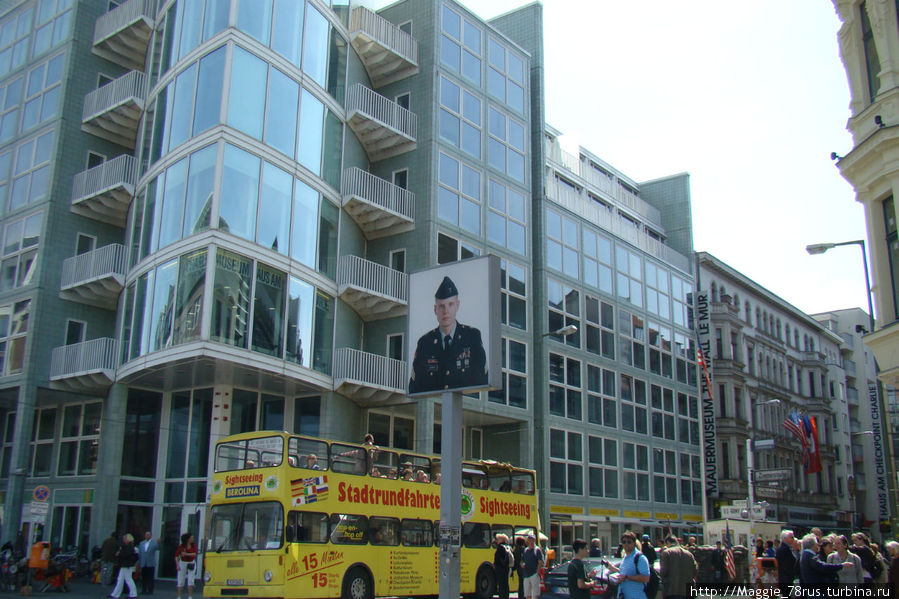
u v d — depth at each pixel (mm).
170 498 26766
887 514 64250
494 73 37000
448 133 33250
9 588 22047
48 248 29609
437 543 21172
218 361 23219
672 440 45594
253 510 17594
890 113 16359
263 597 16719
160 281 25047
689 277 51938
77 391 28250
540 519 34156
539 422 35344
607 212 45625
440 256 31312
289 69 27172
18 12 35438
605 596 20938
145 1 30844
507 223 35750
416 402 29219
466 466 23109
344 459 19078
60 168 30484
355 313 30297
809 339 72000
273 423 27859
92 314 30359
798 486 62812
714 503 48188
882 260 16859
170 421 27422
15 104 33625
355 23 31906
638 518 40625
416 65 33469
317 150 28422
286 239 26062
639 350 44344
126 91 30156
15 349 29125
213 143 24312
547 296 37562
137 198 28609
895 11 16641
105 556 20547
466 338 15945
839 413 73938
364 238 32156
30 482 29984
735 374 53875
